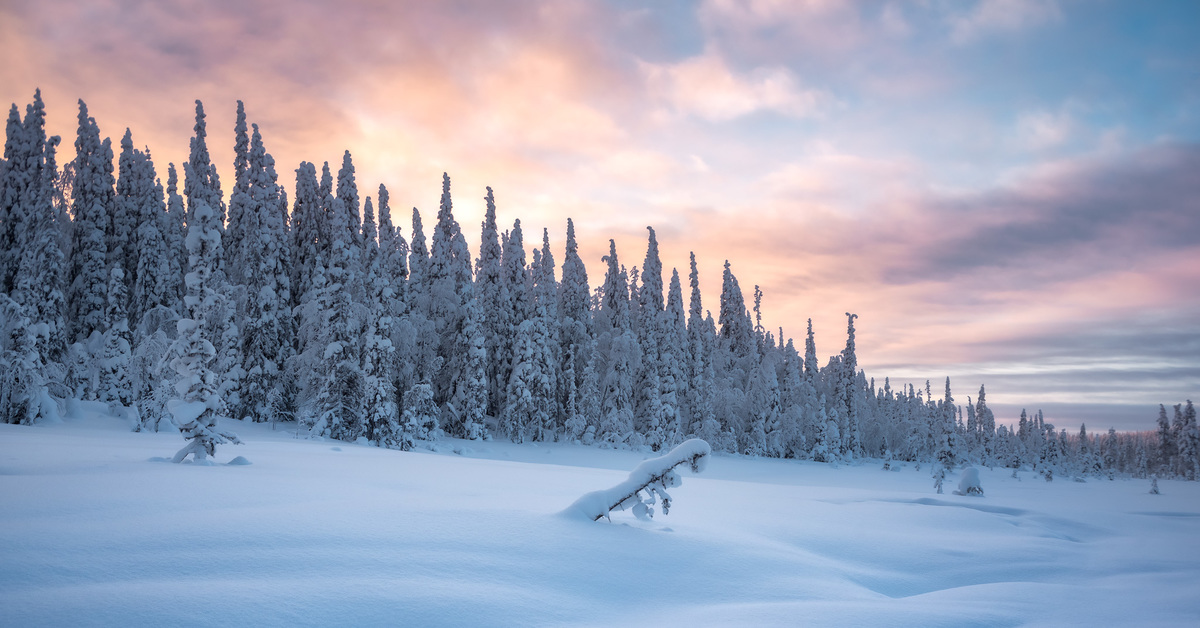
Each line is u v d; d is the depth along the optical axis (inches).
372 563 211.5
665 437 2012.8
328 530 244.8
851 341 2893.7
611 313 2385.6
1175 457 4030.5
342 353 1444.4
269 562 204.1
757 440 2292.1
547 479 532.1
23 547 197.8
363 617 168.6
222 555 206.7
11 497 273.3
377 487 386.6
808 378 2859.3
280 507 284.4
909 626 200.7
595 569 236.4
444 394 1804.9
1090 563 371.9
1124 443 5378.9
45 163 1541.6
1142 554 414.3
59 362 1286.9
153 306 1521.9
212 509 272.5
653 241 2293.3
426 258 2071.9
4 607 153.0
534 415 1806.1
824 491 700.7
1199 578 340.5
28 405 984.3
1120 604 262.8
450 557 225.9
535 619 184.4
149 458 478.6
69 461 421.7
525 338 1792.6
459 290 1839.3
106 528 226.5
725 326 2834.6
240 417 1483.8
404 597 183.9
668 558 261.1
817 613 207.5
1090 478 2893.7
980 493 844.0
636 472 320.2
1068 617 238.1
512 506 325.4
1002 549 379.6
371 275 1445.6
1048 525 569.6
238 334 1496.1
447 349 1833.2
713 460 1835.6
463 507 305.9
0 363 970.1
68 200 1579.7
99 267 1525.6
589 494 313.3
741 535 328.8
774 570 265.4
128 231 1620.3
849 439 2783.0
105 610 156.3
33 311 1239.5
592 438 1879.9
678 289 2303.2
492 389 1975.9
